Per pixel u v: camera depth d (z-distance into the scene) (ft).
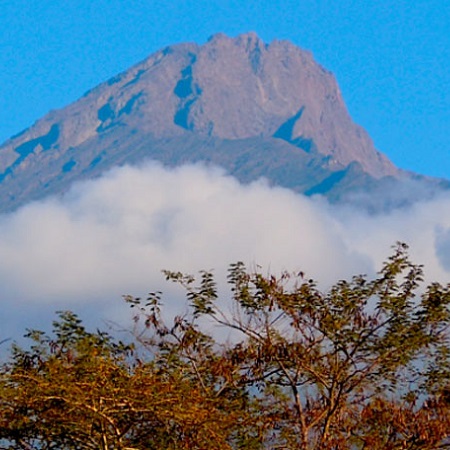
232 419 168.45
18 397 157.89
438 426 176.76
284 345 181.37
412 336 179.11
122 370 162.61
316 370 182.19
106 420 160.35
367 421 180.24
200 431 163.63
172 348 183.11
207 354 184.75
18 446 163.53
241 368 183.83
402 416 179.63
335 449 178.29
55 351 170.40
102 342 175.22
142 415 164.14
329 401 179.11
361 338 181.06
